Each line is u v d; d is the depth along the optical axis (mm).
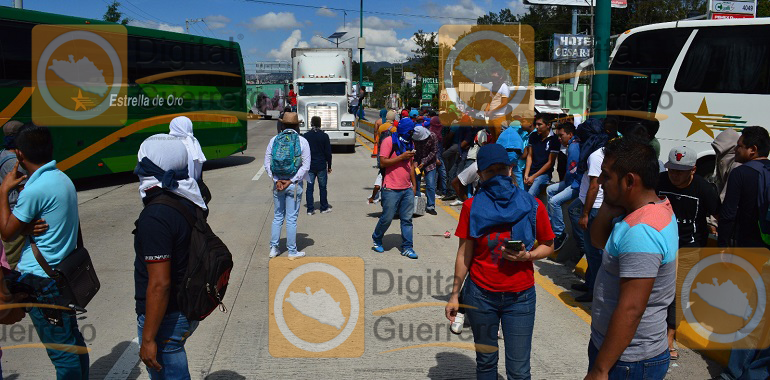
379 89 84500
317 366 4379
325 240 8242
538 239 3330
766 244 4219
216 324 5188
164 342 2963
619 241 2482
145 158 2852
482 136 9047
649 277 2383
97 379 4117
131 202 11414
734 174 4285
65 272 3281
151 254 2756
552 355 4578
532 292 3348
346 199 11789
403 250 7418
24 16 11203
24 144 3262
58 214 3303
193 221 2930
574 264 7070
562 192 6836
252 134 32000
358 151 22891
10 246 4270
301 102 22484
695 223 4570
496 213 3213
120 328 5043
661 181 4688
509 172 3299
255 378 4184
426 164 10109
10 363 4332
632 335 2414
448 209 10695
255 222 9562
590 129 5871
